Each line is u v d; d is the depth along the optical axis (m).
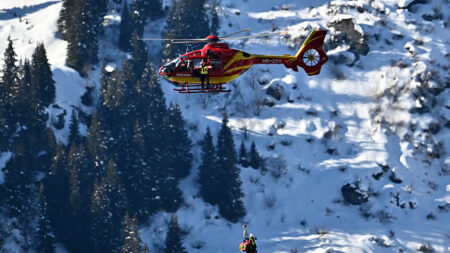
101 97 139.38
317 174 127.69
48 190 112.62
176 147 126.19
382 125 135.00
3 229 107.38
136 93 133.25
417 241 114.12
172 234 105.94
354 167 127.56
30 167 117.38
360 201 121.19
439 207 121.38
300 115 138.25
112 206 112.06
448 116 136.12
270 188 125.25
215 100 141.12
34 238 109.44
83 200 112.81
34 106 120.38
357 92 142.88
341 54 148.50
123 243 107.88
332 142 133.12
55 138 119.94
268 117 137.88
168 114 128.62
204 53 44.00
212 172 121.44
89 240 110.62
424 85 139.38
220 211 120.75
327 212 120.69
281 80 141.75
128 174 121.75
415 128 134.12
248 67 46.00
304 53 49.06
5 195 111.12
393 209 120.62
